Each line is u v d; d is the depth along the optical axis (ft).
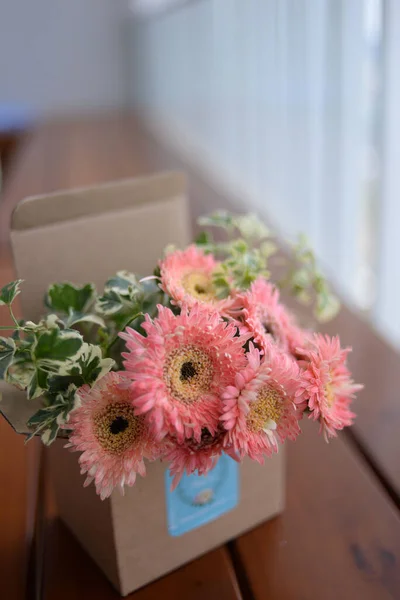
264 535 1.48
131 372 1.06
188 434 1.07
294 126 3.51
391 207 2.71
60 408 1.13
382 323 2.93
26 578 1.37
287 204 3.75
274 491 1.50
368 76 2.75
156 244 1.59
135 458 1.12
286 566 1.40
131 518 1.29
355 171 2.98
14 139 8.25
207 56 5.38
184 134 6.59
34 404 1.23
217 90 5.20
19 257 1.40
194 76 5.94
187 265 1.30
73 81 9.46
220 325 1.10
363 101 2.83
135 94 9.61
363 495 1.58
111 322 1.36
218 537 1.45
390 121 2.58
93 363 1.13
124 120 8.56
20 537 1.47
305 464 1.69
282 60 3.59
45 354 1.09
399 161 2.62
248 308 1.21
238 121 4.67
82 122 8.49
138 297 1.27
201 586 1.37
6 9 8.93
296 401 1.13
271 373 1.11
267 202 4.11
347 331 2.33
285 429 1.15
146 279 1.24
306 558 1.42
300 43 3.28
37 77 9.36
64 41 9.22
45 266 1.43
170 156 5.86
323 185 3.21
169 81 7.14
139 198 1.55
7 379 1.15
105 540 1.32
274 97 3.81
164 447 1.12
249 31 4.17
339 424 1.19
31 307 1.42
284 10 3.47
